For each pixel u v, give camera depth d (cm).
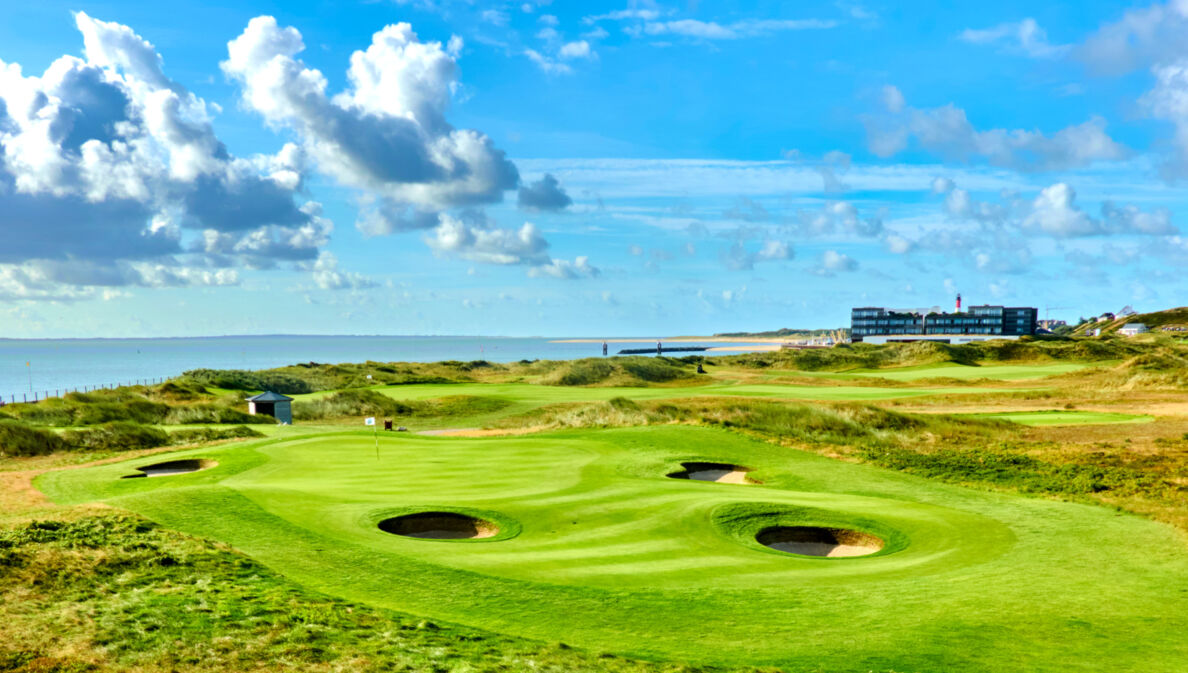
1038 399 5434
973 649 1059
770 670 994
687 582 1389
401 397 6284
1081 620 1174
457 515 1912
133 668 993
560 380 8100
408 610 1234
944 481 2631
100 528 1605
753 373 9700
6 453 3303
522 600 1279
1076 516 1988
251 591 1291
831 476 2658
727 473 2869
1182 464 2817
